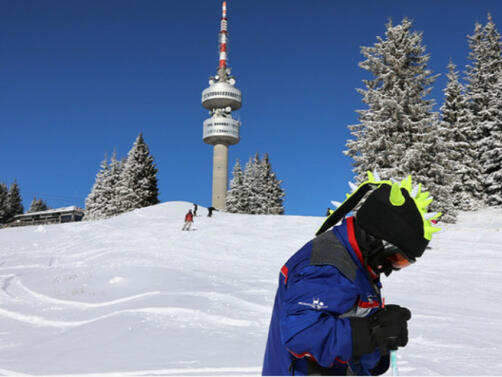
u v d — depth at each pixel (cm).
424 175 3284
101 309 927
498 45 5031
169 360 529
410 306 950
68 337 700
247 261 1752
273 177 8694
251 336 656
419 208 159
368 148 3241
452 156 3431
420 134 3231
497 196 4150
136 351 583
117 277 1227
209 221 3219
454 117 4731
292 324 144
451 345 599
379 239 154
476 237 2292
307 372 152
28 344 686
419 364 489
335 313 147
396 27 3541
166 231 2742
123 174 7306
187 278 1223
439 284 1324
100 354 576
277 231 2697
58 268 1569
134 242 2312
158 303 898
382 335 139
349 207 175
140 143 7425
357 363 159
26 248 2464
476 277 1443
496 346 594
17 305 1009
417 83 3391
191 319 784
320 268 153
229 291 1020
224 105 9750
